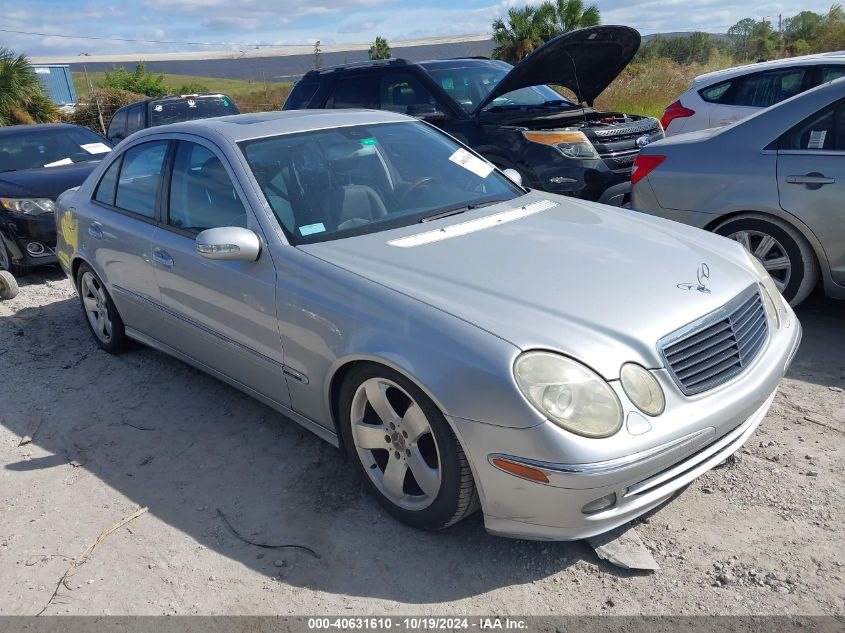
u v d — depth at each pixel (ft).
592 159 21.68
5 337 18.03
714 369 9.02
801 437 11.36
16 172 25.14
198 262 12.04
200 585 9.11
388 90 25.75
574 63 23.58
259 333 11.14
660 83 58.54
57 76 144.36
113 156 15.47
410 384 8.91
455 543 9.53
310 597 8.80
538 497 8.14
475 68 26.61
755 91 25.58
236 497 10.86
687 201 16.49
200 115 42.70
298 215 11.27
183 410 13.69
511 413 8.00
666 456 8.23
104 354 16.66
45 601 9.02
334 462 11.57
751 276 10.63
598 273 9.71
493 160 22.89
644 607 8.25
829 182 14.40
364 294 9.52
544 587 8.67
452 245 10.63
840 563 8.68
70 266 16.56
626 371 8.29
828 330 15.39
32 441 12.98
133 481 11.49
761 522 9.48
